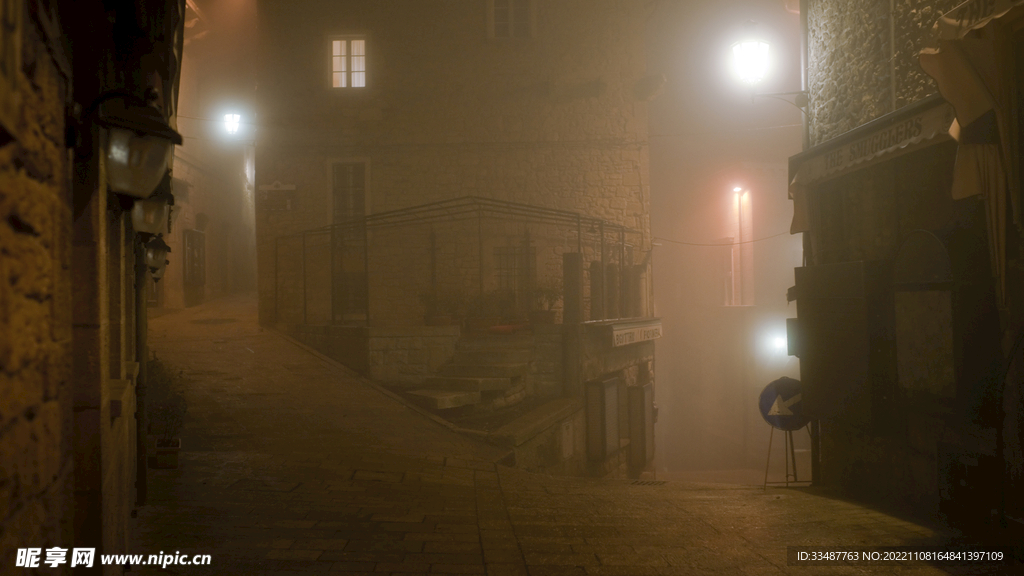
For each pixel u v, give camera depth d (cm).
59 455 179
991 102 494
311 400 1037
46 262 168
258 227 1611
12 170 137
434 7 1628
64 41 226
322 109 1612
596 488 779
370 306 1586
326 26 1619
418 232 1603
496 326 1321
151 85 306
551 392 1281
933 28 632
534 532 531
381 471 721
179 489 596
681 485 886
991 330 560
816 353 800
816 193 864
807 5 902
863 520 602
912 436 662
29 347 151
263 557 432
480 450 906
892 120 667
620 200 1641
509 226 1612
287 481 653
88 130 258
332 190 1608
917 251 636
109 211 354
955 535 542
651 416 1571
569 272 1333
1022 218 488
